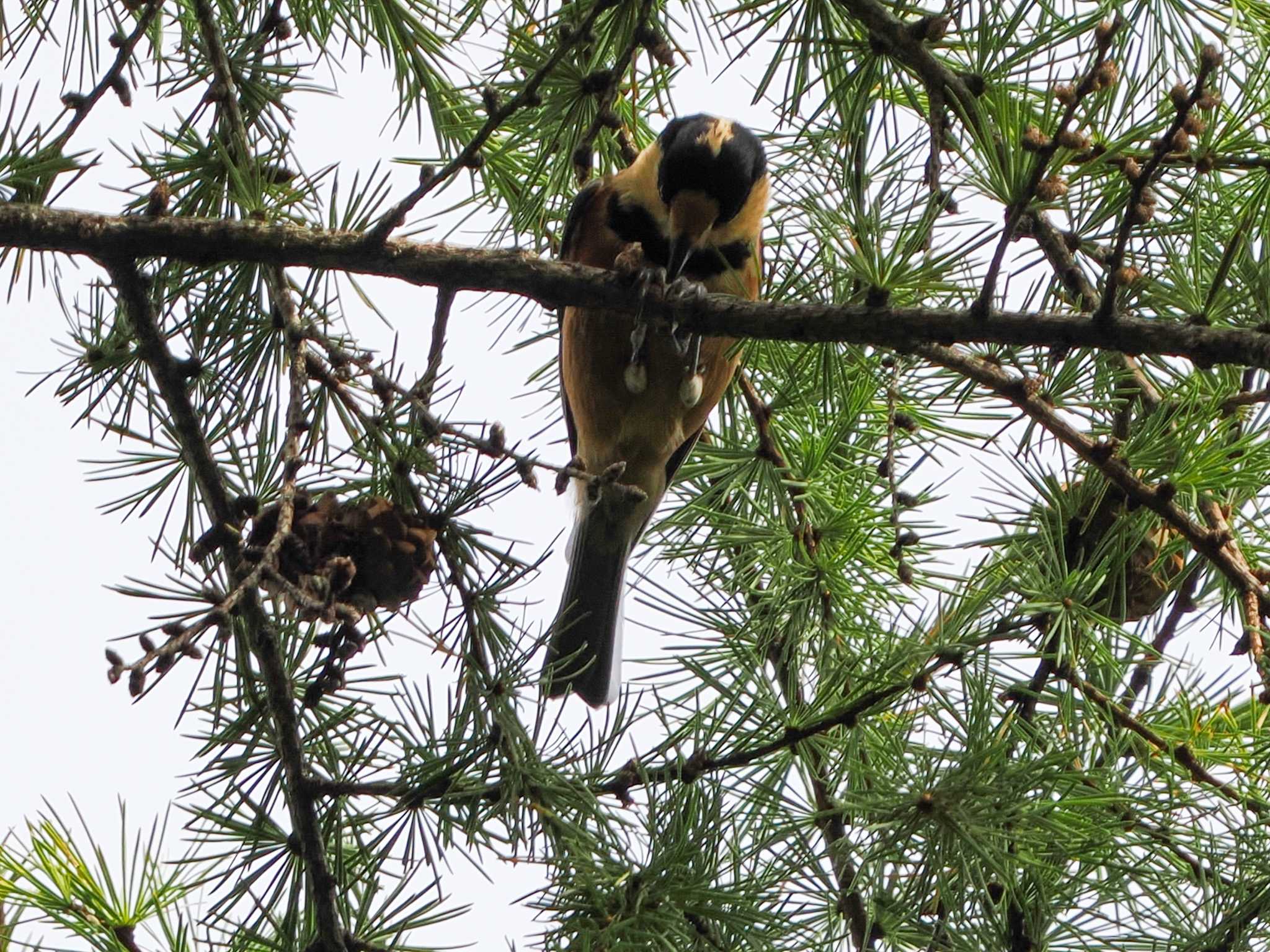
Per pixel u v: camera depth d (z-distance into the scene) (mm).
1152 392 7570
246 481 6812
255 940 5914
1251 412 7148
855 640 7492
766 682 6562
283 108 7816
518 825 5797
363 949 5734
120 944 5703
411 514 6242
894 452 7031
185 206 7484
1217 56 5145
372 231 5992
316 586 4812
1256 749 6293
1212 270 6734
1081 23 6930
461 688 6059
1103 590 7039
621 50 7309
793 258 7496
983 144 5871
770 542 7402
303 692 6371
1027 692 6320
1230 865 6273
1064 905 6289
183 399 6215
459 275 6145
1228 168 6973
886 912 6156
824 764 6430
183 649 4211
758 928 5898
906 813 5816
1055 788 6125
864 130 7684
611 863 5766
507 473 6266
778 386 8500
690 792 6000
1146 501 6426
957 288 6035
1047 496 6938
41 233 5859
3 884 5730
